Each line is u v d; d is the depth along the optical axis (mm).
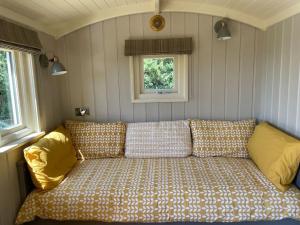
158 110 2885
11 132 2076
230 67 2777
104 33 2764
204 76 2803
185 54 2740
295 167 1832
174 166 2344
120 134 2697
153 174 2174
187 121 2742
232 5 2494
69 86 2863
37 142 2102
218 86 2814
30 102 2326
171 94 2865
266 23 2625
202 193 1871
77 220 1938
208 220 1851
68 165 2295
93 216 1901
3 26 1802
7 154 1865
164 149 2592
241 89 2812
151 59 2848
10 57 2127
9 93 2117
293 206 1782
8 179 1864
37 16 2244
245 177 2055
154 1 2559
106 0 2375
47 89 2568
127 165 2404
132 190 1926
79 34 2773
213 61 2771
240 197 1835
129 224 1913
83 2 2270
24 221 1912
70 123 2762
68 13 2439
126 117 2916
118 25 2744
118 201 1893
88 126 2725
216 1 2484
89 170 2307
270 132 2236
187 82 2803
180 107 2869
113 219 1891
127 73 2818
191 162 2438
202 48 2750
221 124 2686
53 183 1992
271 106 2555
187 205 1854
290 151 1823
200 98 2842
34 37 2219
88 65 2822
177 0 2625
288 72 2213
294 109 2121
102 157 2637
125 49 2721
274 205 1800
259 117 2844
